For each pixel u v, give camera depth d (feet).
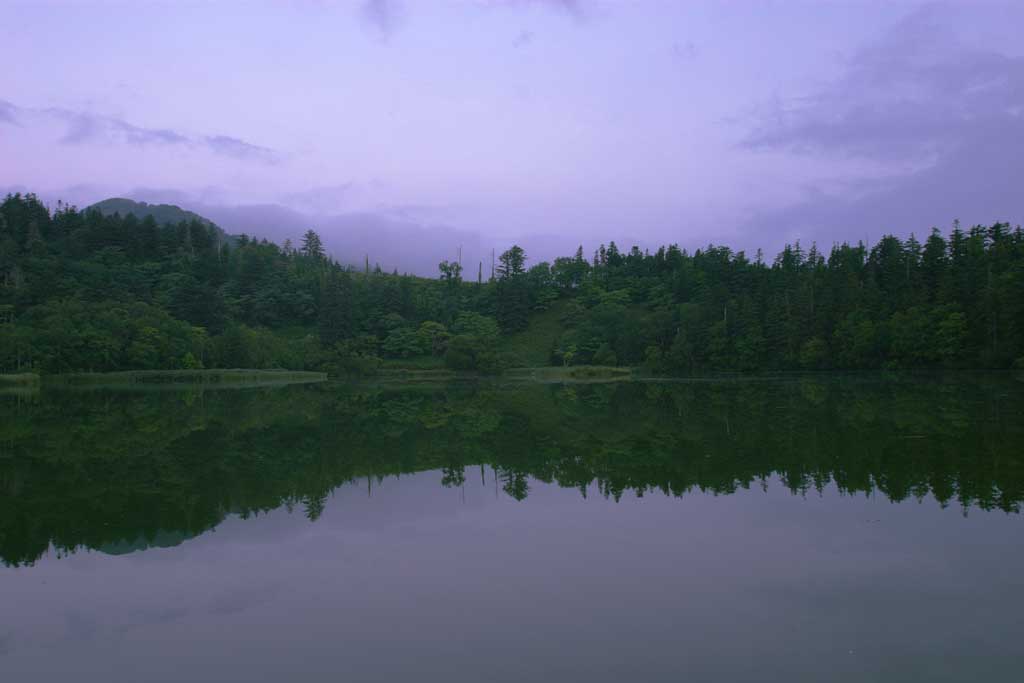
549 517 48.47
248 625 30.45
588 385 252.83
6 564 39.65
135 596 34.40
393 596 33.58
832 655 26.08
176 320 345.31
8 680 25.59
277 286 469.16
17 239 463.83
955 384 182.19
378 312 428.15
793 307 315.58
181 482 63.00
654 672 24.95
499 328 450.30
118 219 536.01
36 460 76.23
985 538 40.40
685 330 340.59
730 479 59.36
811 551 38.88
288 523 48.03
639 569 36.68
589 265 550.77
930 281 290.97
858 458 67.26
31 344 274.36
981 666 24.93
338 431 104.53
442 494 57.00
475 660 26.30
